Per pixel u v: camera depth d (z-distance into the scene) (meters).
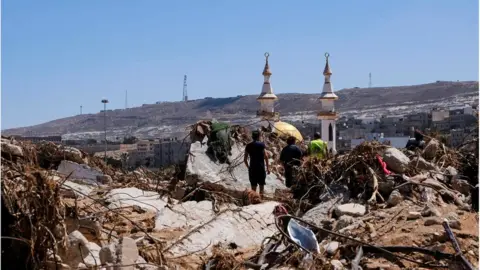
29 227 8.71
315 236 10.46
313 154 16.42
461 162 15.46
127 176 21.83
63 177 11.22
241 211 13.38
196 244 11.44
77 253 8.84
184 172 20.06
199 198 17.67
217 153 19.30
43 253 8.67
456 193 12.73
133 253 8.95
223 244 11.69
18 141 13.77
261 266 9.80
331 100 56.34
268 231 12.73
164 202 15.81
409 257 9.22
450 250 9.32
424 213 10.84
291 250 9.98
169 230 12.72
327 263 9.24
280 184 19.56
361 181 12.70
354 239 9.55
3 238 8.62
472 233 9.88
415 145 16.61
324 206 12.27
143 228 11.73
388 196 12.24
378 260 9.24
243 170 19.25
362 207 11.69
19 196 8.77
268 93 54.84
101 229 10.78
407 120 118.44
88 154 22.64
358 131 124.25
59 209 9.09
